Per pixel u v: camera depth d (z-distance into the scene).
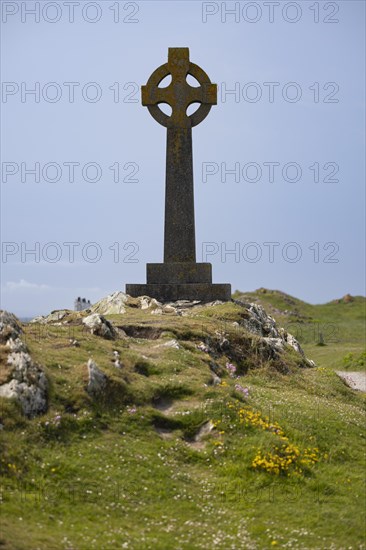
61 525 14.12
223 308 30.61
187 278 32.69
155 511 15.23
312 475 17.33
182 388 19.67
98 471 15.91
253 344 26.45
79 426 17.06
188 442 17.98
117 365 19.72
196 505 15.62
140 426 17.84
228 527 14.95
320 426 19.78
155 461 16.73
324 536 14.80
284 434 18.78
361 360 48.41
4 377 17.08
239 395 20.22
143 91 33.56
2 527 13.27
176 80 33.44
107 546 13.56
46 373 17.95
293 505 16.00
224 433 18.11
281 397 22.11
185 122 33.34
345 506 16.08
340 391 26.70
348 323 82.62
